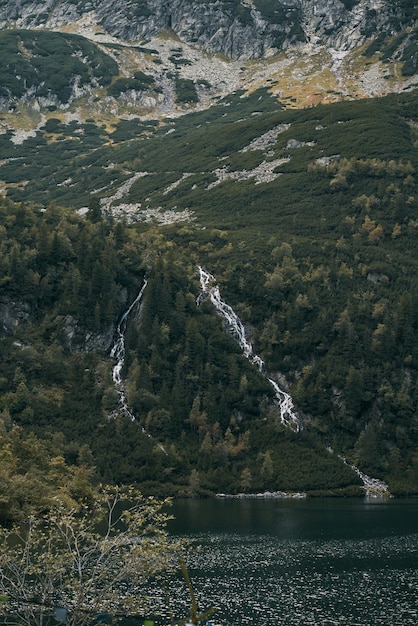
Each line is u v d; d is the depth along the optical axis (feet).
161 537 173.68
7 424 467.93
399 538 345.92
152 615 224.94
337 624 227.20
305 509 428.56
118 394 536.01
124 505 408.26
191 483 482.28
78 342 568.41
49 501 326.65
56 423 499.51
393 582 271.49
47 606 171.12
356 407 555.69
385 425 554.87
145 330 576.20
